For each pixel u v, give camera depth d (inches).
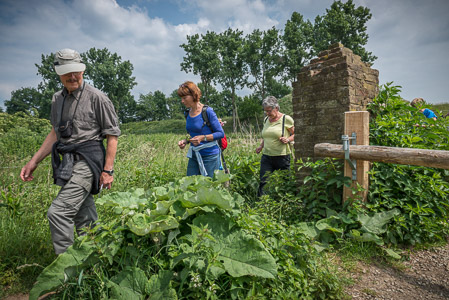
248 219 84.0
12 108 3176.7
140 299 67.0
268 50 2054.6
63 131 86.9
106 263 76.9
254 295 71.1
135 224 76.3
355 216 114.5
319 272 84.8
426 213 112.9
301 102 153.4
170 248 73.3
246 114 1560.0
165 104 3686.0
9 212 121.9
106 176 93.1
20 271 93.2
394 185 123.0
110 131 91.8
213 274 69.4
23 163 236.4
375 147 110.3
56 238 82.9
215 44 2039.9
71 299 72.7
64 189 85.0
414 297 82.6
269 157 167.6
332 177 131.4
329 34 1857.8
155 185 167.6
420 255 106.2
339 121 136.5
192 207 85.1
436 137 126.0
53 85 2564.0
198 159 132.3
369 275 94.7
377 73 152.7
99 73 2465.6
